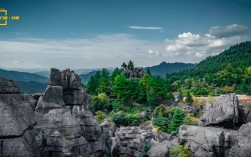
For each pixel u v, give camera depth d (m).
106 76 133.25
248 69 179.00
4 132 16.94
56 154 26.14
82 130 34.00
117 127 78.69
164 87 106.75
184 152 34.25
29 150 17.47
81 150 29.39
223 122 34.25
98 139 35.84
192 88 151.88
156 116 87.44
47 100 30.23
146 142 47.34
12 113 18.00
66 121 28.95
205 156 31.33
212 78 176.50
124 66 177.00
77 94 34.56
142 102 110.94
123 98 102.62
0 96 18.72
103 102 99.31
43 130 27.20
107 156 40.78
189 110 92.88
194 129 34.81
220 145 31.12
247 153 27.12
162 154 37.12
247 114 34.16
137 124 82.75
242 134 29.44
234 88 142.50
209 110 36.84
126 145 50.31
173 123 72.88
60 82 33.31
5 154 16.59
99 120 81.56
